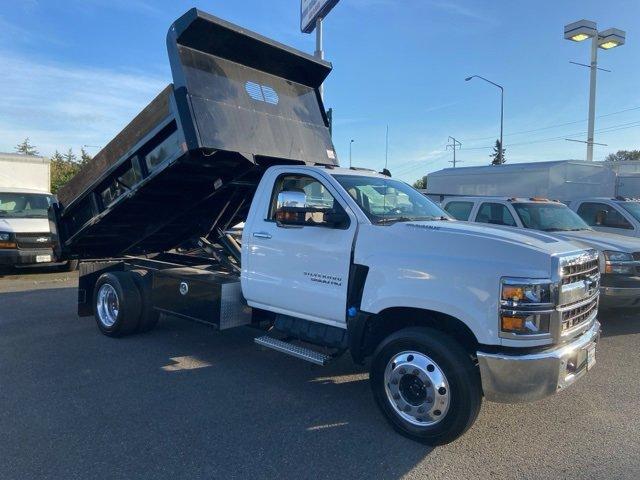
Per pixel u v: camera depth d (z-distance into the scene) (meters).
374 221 4.85
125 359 6.36
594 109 25.80
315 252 5.10
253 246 5.73
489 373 3.93
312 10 13.62
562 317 4.01
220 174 6.67
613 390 5.48
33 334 7.46
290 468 3.86
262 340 5.48
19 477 3.68
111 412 4.80
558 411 4.93
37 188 17.02
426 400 4.21
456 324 4.27
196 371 5.96
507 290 3.88
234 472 3.80
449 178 17.00
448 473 3.81
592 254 4.65
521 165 14.73
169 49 5.83
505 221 9.77
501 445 4.25
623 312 9.15
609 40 24.92
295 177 5.62
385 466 3.90
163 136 6.11
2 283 11.96
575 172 14.20
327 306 5.01
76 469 3.80
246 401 5.11
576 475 3.79
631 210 10.83
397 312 4.56
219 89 6.08
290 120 6.93
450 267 4.12
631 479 3.74
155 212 7.46
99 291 7.45
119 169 6.80
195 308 6.23
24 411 4.79
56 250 8.23
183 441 4.25
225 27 5.82
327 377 5.82
